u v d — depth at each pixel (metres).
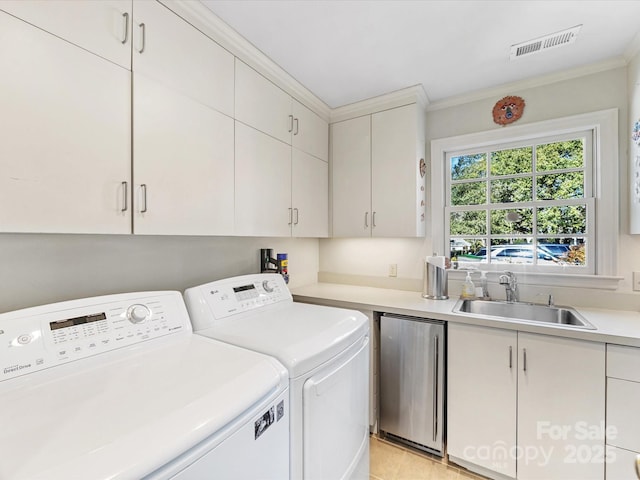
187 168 1.27
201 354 1.01
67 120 0.91
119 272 1.37
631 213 1.64
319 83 1.96
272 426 0.86
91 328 0.96
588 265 1.81
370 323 1.90
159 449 0.57
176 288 1.61
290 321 1.38
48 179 0.88
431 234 2.28
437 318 1.68
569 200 1.87
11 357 0.79
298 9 1.32
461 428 1.62
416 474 1.62
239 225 1.54
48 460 0.52
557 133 1.90
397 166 2.10
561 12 1.33
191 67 1.29
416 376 1.75
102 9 0.99
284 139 1.88
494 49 1.60
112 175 1.02
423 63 1.74
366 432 1.46
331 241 2.75
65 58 0.91
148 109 1.12
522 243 2.03
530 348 1.45
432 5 1.29
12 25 0.80
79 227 0.94
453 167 2.28
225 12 1.33
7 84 0.80
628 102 1.67
